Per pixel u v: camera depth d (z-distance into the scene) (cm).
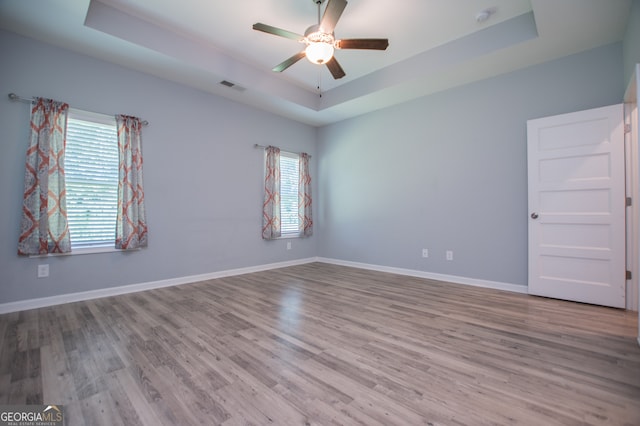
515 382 165
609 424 131
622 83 290
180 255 393
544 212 325
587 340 218
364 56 375
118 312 279
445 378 169
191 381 166
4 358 191
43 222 287
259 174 488
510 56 321
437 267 420
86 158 321
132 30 298
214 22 309
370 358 193
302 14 295
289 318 265
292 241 541
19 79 284
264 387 161
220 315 273
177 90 390
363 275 450
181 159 394
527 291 343
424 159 432
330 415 138
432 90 412
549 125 321
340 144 546
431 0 273
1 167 276
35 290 291
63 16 259
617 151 285
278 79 435
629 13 251
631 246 280
